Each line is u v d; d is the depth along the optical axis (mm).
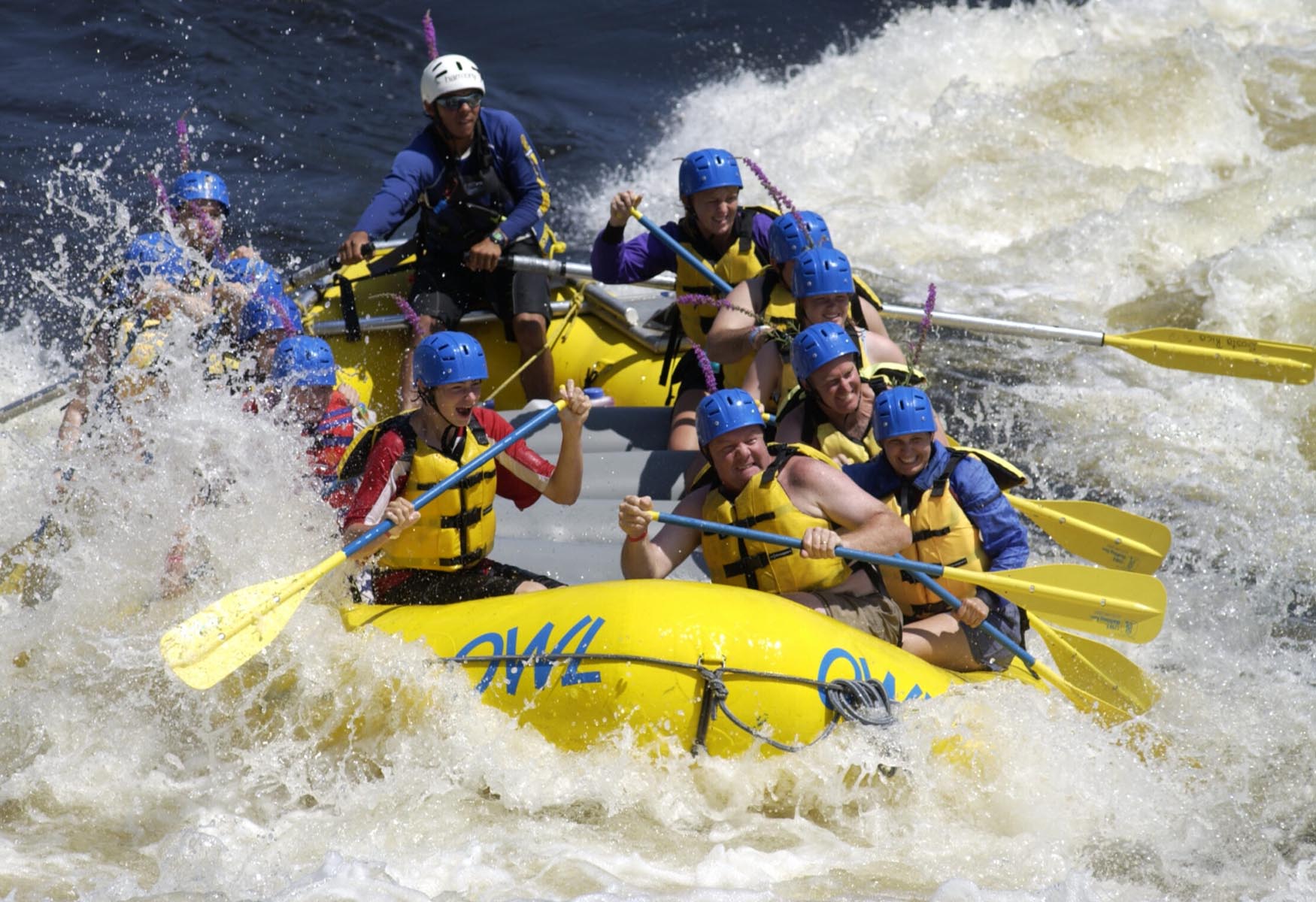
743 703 15305
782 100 51125
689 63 55000
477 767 15734
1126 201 40844
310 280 26562
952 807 15641
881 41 54719
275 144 45719
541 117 49969
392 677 16141
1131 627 17625
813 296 20484
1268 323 34219
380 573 18062
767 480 17109
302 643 16656
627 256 25094
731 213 23875
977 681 17031
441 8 59875
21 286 34812
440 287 27062
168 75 50375
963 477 17828
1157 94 47156
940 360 32625
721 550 17578
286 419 19391
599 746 15445
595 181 45406
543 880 14031
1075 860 15047
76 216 38969
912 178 45375
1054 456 28359
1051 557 23906
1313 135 45875
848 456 19141
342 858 14227
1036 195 42344
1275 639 21547
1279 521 25828
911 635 17656
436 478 17094
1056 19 54938
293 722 16484
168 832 15383
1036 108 47156
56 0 56781
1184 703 18438
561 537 22062
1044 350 33281
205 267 22469
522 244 27094
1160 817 15844
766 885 14109
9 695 17422
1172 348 24984
